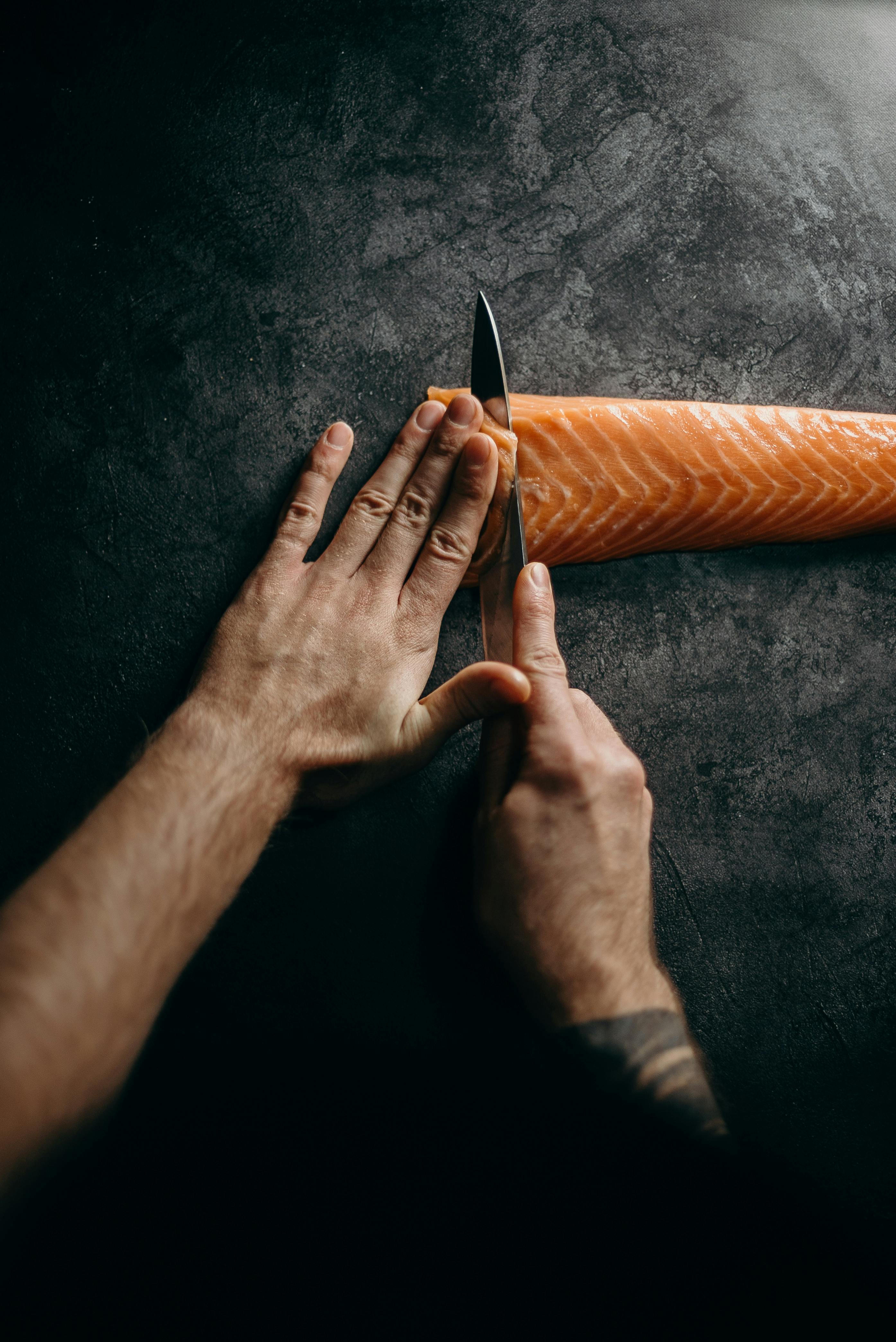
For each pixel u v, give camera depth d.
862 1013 0.71
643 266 0.74
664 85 0.76
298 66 0.73
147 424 0.70
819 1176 0.69
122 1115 0.65
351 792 0.64
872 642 0.73
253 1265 0.64
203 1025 0.66
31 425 0.69
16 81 0.71
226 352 0.71
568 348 0.73
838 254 0.76
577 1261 0.64
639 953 0.58
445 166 0.73
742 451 0.68
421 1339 0.64
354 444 0.71
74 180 0.71
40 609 0.69
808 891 0.71
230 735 0.61
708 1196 0.64
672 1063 0.56
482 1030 0.67
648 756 0.71
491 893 0.59
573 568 0.72
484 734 0.62
